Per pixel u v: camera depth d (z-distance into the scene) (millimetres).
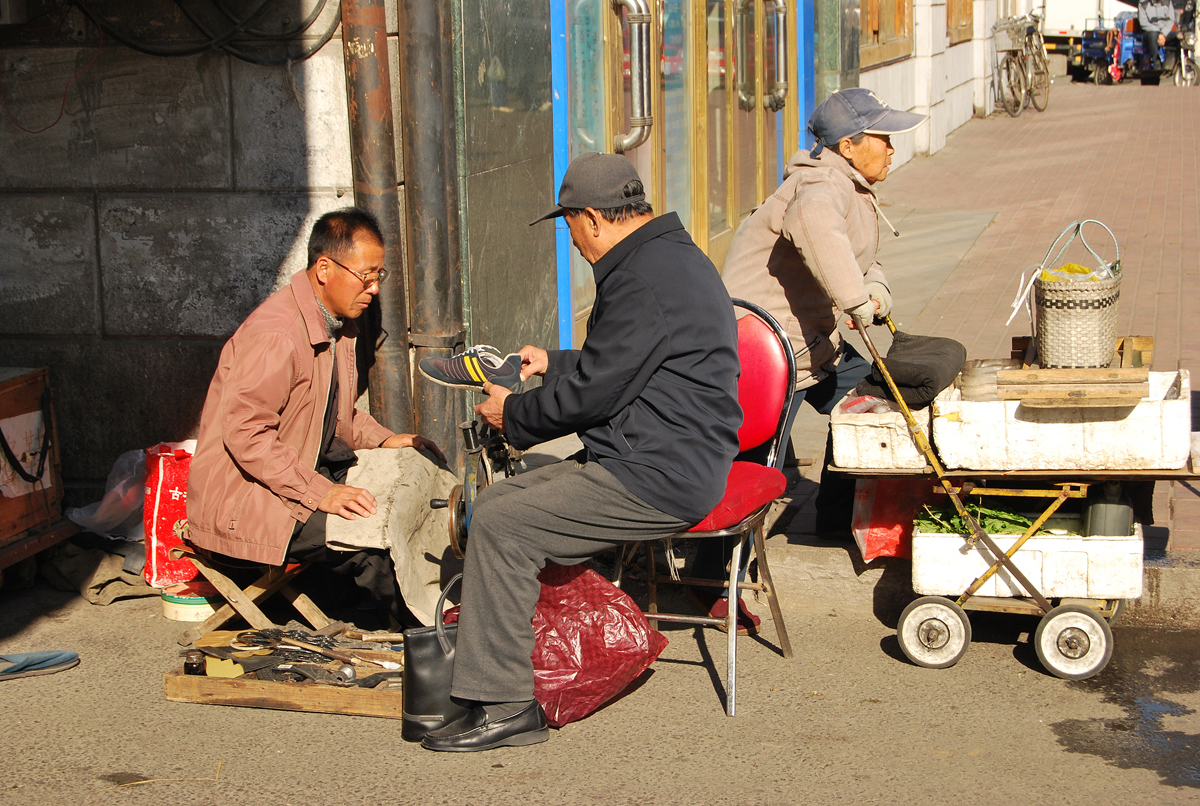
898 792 3129
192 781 3240
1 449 4418
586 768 3281
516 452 3975
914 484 4102
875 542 4145
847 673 3836
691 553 4645
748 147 9234
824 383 4496
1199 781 3152
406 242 4668
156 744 3447
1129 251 9703
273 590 4098
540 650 3529
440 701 3420
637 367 3270
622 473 3318
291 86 4582
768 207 4176
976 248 10234
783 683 3773
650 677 3836
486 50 4941
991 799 3086
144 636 4230
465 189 4809
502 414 3533
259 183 4699
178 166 4746
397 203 4602
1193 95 22172
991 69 20656
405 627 4082
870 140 4078
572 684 3502
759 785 3176
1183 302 7938
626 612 3586
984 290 8703
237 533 3770
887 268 9633
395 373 4688
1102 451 3582
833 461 3846
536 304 5711
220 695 3668
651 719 3559
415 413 4781
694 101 7902
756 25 9141
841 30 10633
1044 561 3732
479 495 3422
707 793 3143
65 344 4984
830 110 4078
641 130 6289
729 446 3408
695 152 7973
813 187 4012
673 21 7434
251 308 4820
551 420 3354
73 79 4734
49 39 4715
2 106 4797
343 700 3586
